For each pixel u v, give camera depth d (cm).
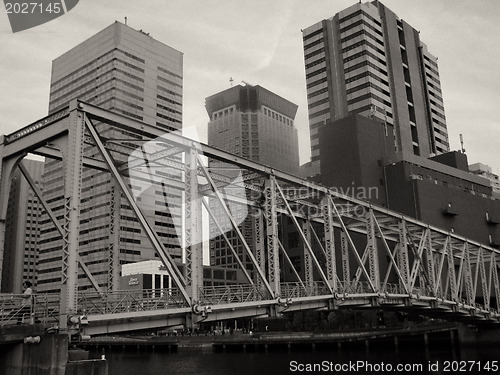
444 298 5500
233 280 8056
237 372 6341
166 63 12594
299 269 10031
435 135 15425
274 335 8862
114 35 11519
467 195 11112
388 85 14025
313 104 14325
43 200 2836
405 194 10181
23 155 2756
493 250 7338
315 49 14688
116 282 2952
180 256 9350
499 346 6862
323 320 9488
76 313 2231
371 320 8950
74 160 2388
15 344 2203
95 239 8281
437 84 16438
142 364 7938
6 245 10344
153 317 2538
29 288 2333
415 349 7600
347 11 14238
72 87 12031
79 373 2131
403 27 15688
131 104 11469
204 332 10831
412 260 8375
